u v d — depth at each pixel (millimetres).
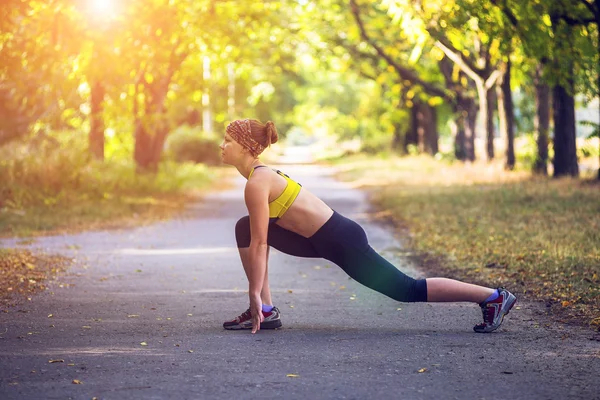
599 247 9844
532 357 5133
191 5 21031
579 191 17266
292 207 5719
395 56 34406
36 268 9766
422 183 26391
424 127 45188
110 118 23172
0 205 16875
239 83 50000
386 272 5758
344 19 34719
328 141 80438
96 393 4324
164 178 25766
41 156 19562
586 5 15148
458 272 9305
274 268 10195
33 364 4984
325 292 8219
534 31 14617
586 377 4633
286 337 5836
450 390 4387
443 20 15023
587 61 16219
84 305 7375
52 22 14883
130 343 5641
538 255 9617
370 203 21312
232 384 4508
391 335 5910
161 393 4328
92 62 17141
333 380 4594
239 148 5777
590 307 6734
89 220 16047
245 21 23484
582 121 21375
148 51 19859
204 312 7016
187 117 51125
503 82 27406
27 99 19156
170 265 10484
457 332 6020
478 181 24875
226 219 17438
